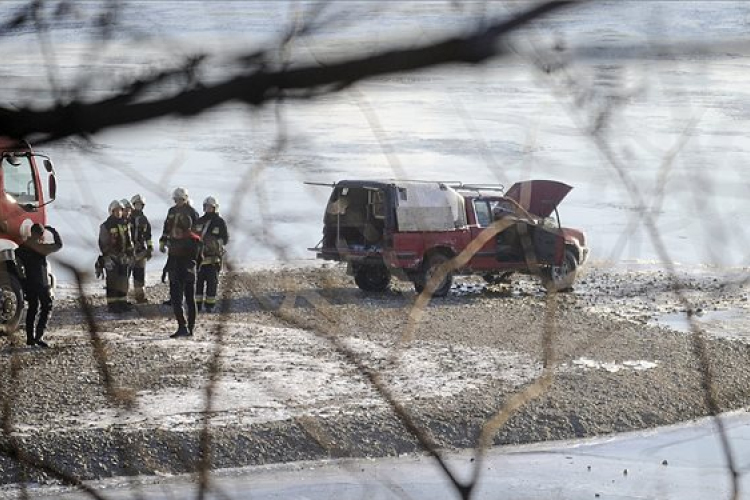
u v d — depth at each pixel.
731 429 41.59
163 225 51.78
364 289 68.25
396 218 66.25
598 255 22.06
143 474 33.38
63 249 12.44
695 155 17.50
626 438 40.41
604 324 57.03
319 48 5.34
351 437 37.91
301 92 5.44
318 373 45.72
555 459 37.72
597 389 45.06
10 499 31.61
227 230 12.65
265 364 46.94
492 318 60.47
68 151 6.42
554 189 67.25
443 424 39.78
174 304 51.97
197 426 37.44
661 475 35.88
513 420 40.84
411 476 35.16
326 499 32.56
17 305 47.00
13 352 14.59
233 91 5.48
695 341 16.39
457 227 67.38
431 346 52.22
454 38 5.17
